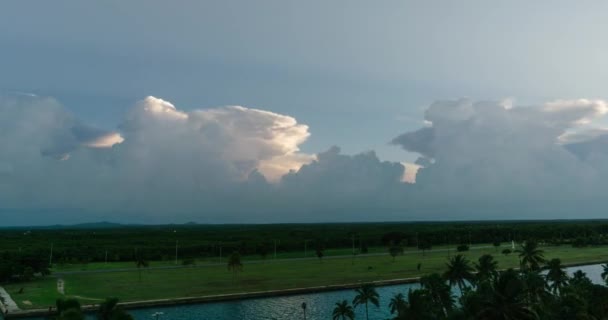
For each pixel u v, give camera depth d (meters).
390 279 191.75
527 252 137.00
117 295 159.50
